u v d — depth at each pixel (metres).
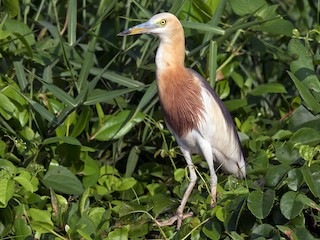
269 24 12.96
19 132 11.58
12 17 12.38
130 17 13.35
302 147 9.87
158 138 12.67
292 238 9.28
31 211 9.66
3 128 11.44
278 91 13.03
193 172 11.13
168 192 11.86
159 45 11.32
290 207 9.58
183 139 11.42
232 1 13.01
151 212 10.88
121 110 12.24
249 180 10.52
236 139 11.74
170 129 11.54
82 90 11.70
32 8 13.74
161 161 12.83
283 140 11.86
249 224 9.99
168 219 10.77
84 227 9.71
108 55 13.30
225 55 13.20
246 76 14.46
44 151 11.73
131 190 11.73
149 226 10.26
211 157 11.29
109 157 12.70
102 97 11.58
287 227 9.35
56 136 11.69
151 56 12.84
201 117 11.18
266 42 13.98
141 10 12.55
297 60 11.77
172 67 11.23
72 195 11.70
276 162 11.45
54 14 13.70
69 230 9.66
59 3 13.95
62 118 11.55
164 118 11.54
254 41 13.58
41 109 11.42
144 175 12.25
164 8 13.38
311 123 11.70
